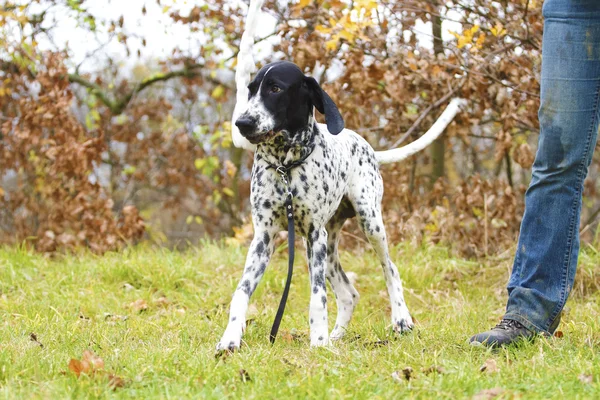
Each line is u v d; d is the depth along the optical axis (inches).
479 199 313.4
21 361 150.0
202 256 295.4
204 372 142.7
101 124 446.0
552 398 128.6
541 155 168.4
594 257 267.1
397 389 134.3
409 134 313.3
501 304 243.1
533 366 146.3
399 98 298.7
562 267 170.6
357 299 203.0
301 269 281.4
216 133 413.4
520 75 287.7
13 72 384.5
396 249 296.2
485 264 282.8
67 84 356.8
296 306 243.1
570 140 164.2
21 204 394.9
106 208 344.5
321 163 176.6
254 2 188.9
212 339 184.7
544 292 170.9
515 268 176.2
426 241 299.0
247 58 188.1
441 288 265.4
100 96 447.8
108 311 228.7
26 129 358.6
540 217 169.9
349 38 272.2
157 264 274.7
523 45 286.8
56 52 366.6
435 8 299.7
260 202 175.9
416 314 230.1
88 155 347.3
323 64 305.0
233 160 493.0
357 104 316.5
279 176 173.8
